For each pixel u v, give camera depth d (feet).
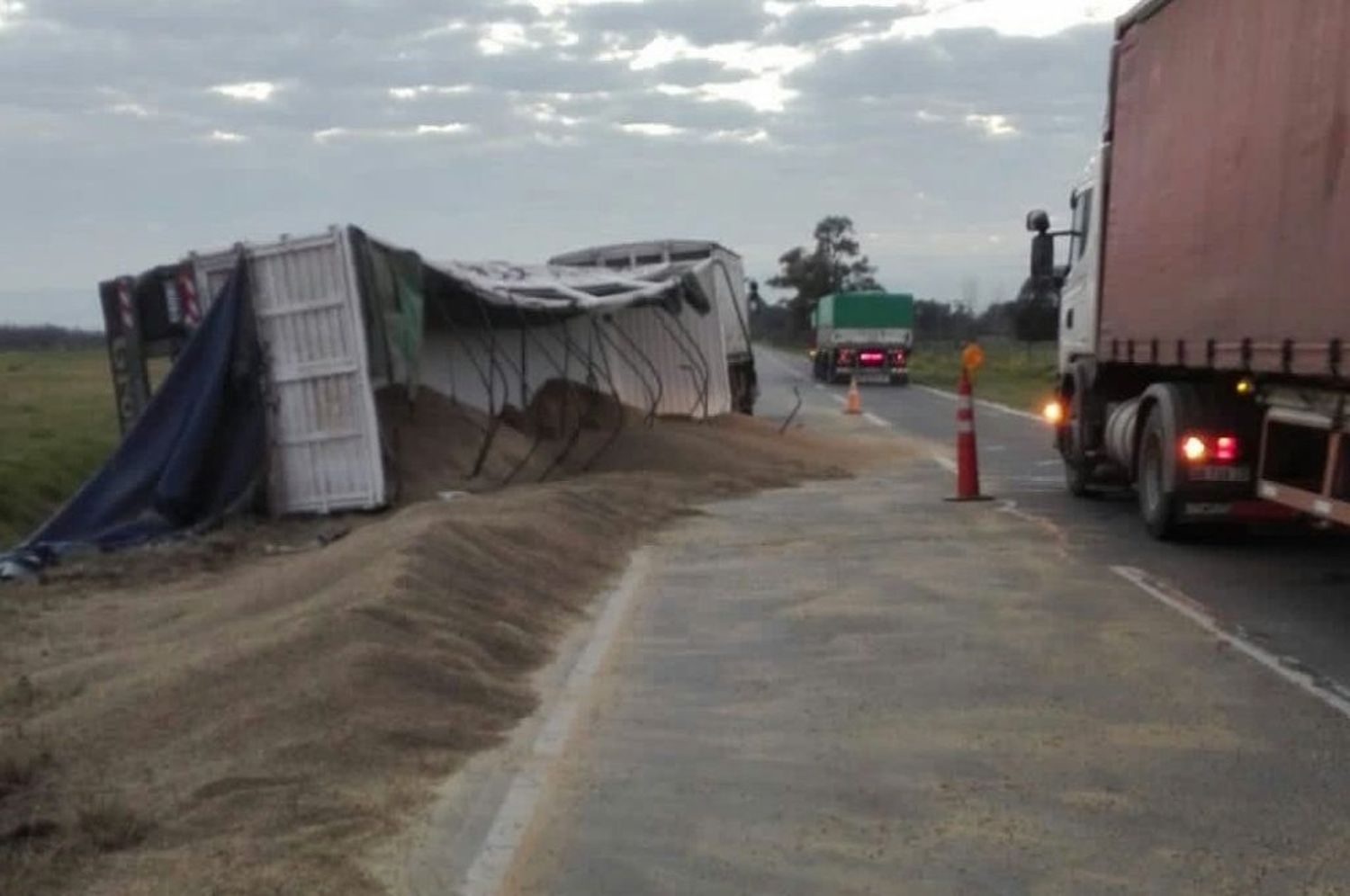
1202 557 47.78
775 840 22.30
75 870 20.63
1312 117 36.52
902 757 26.43
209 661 30.25
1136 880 20.53
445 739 27.20
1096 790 24.39
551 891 20.42
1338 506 38.65
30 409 108.17
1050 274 66.74
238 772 24.61
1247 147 41.09
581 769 25.88
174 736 26.73
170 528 54.54
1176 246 47.60
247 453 55.98
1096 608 39.32
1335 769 25.34
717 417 96.17
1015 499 64.80
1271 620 37.70
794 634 36.86
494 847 22.03
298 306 56.03
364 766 25.41
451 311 68.74
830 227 483.10
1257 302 40.34
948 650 34.73
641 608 40.47
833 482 73.31
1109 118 58.18
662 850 21.94
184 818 22.72
